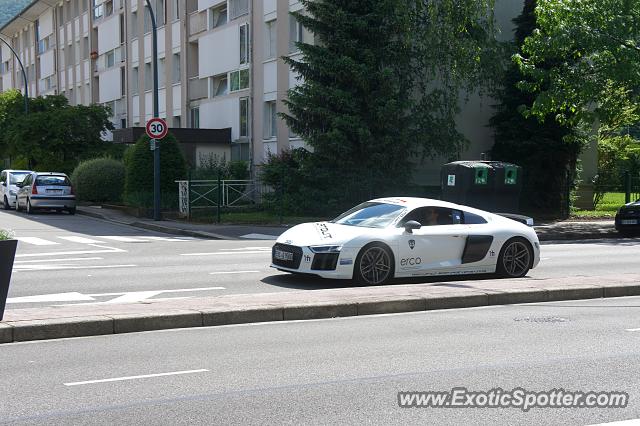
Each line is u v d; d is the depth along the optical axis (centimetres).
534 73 2603
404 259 1261
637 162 4741
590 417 570
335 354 787
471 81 3002
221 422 558
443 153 2938
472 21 2869
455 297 1092
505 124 3088
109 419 566
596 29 2502
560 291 1162
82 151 4544
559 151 3039
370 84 2734
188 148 3888
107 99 5566
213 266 1555
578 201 3459
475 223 1338
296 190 2856
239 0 3819
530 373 702
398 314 1038
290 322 977
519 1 3425
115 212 3180
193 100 4325
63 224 2753
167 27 4578
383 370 717
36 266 1547
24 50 7631
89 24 5844
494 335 887
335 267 1221
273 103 3600
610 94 2619
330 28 2750
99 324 894
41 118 4400
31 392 641
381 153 2736
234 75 3881
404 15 2703
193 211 2878
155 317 925
